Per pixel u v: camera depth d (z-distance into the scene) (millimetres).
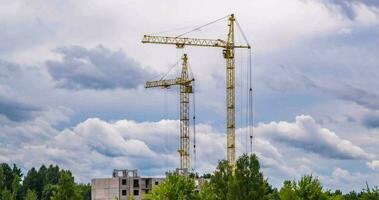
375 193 132750
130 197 153500
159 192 137000
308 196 121750
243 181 144125
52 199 179625
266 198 144625
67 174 181875
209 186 147750
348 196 182750
